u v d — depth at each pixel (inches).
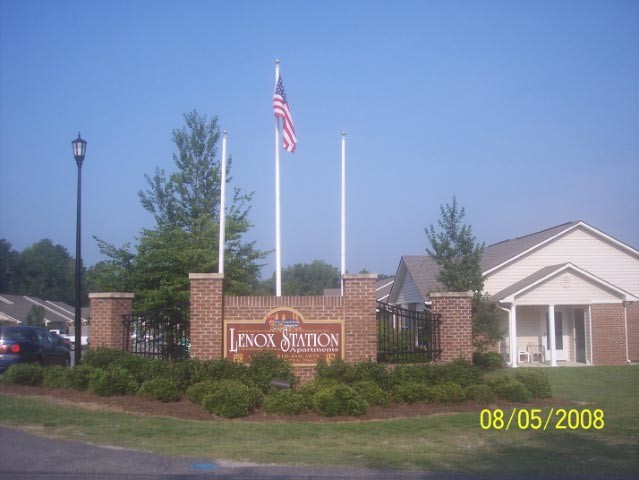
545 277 1000.9
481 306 951.0
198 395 513.7
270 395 508.7
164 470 327.0
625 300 1023.6
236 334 578.2
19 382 593.9
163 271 757.9
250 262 815.1
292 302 585.3
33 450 364.8
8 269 2950.3
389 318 629.9
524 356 1077.1
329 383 530.3
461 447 395.5
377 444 400.5
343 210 701.9
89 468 328.2
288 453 370.0
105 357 603.8
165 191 822.5
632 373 875.4
